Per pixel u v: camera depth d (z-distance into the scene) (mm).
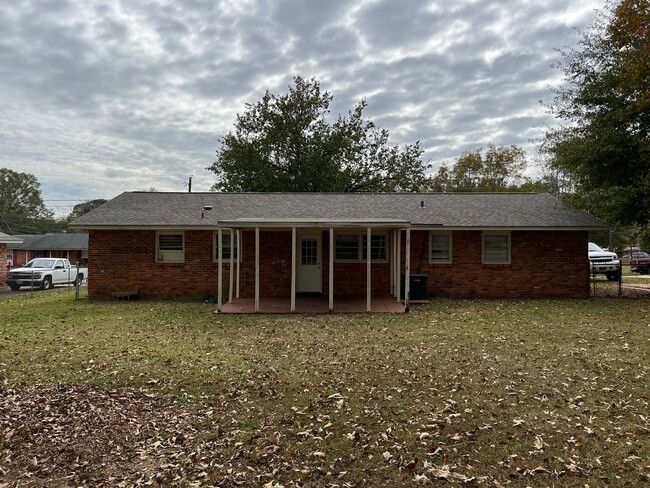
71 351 7840
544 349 7754
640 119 13945
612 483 3502
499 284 15570
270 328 10031
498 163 46062
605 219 14688
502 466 3791
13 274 21812
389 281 15945
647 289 17828
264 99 32562
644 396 5355
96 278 15594
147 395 5570
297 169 31938
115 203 17156
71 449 4145
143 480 3631
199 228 14969
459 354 7465
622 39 12727
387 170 34750
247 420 4797
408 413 4941
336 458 3971
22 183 67250
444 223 14984
